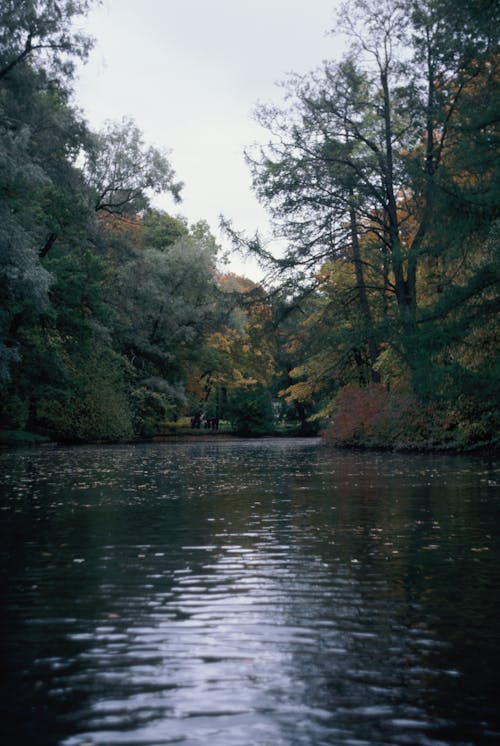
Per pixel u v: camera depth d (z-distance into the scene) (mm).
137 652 4449
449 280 26359
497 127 22156
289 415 92875
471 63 29547
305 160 33906
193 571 6832
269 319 37219
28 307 36062
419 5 31141
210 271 61969
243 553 7730
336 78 34031
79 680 3984
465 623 5055
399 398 33125
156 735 3318
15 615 5309
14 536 8938
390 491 14062
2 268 26062
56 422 49812
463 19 25703
